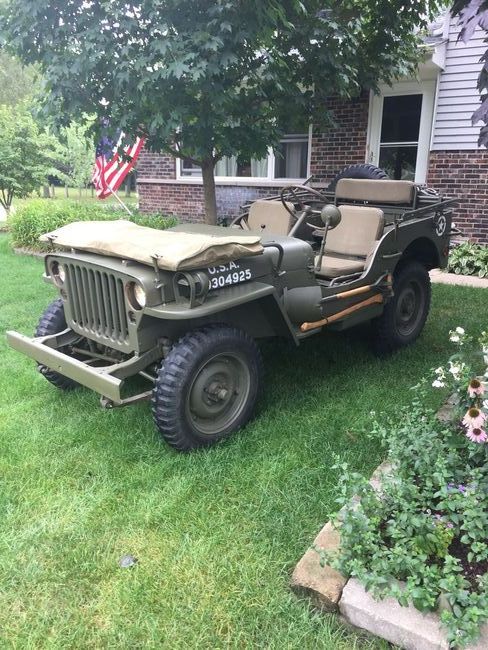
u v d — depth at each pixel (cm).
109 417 364
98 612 221
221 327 324
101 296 323
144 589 230
